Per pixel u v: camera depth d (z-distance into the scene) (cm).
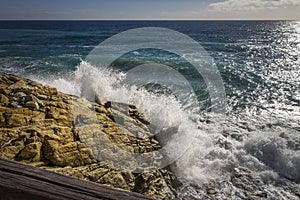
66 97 637
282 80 1547
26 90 632
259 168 564
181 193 480
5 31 5878
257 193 488
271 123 830
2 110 517
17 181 88
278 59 2556
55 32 5734
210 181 518
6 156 412
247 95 1192
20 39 3900
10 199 82
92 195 84
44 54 2286
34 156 427
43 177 91
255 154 607
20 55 2197
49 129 483
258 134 700
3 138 445
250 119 864
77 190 86
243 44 3941
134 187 448
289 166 562
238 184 511
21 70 1458
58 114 540
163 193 455
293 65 2191
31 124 493
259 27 10875
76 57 2080
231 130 741
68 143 462
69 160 439
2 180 88
